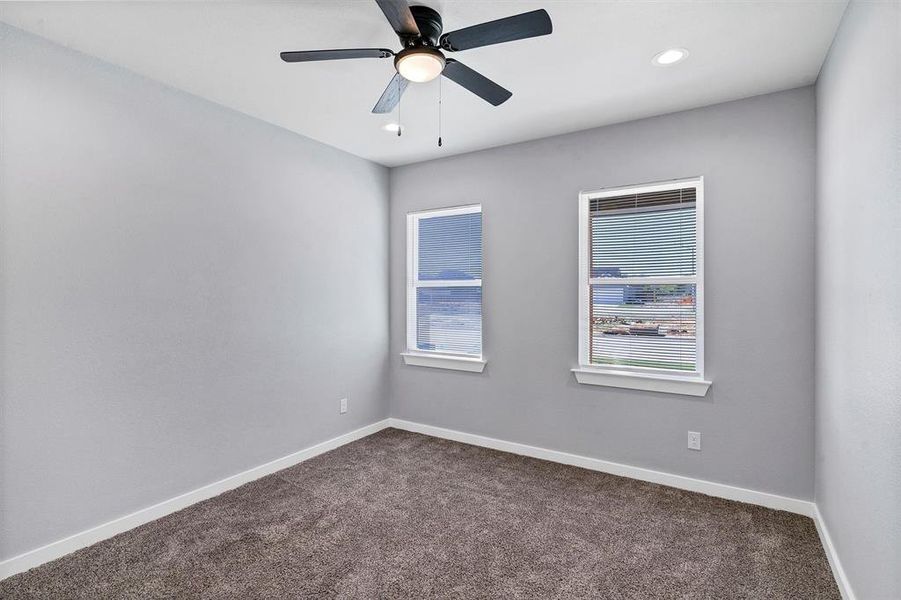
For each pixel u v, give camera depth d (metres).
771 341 2.72
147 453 2.56
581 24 2.03
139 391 2.53
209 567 2.14
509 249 3.69
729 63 2.37
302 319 3.49
